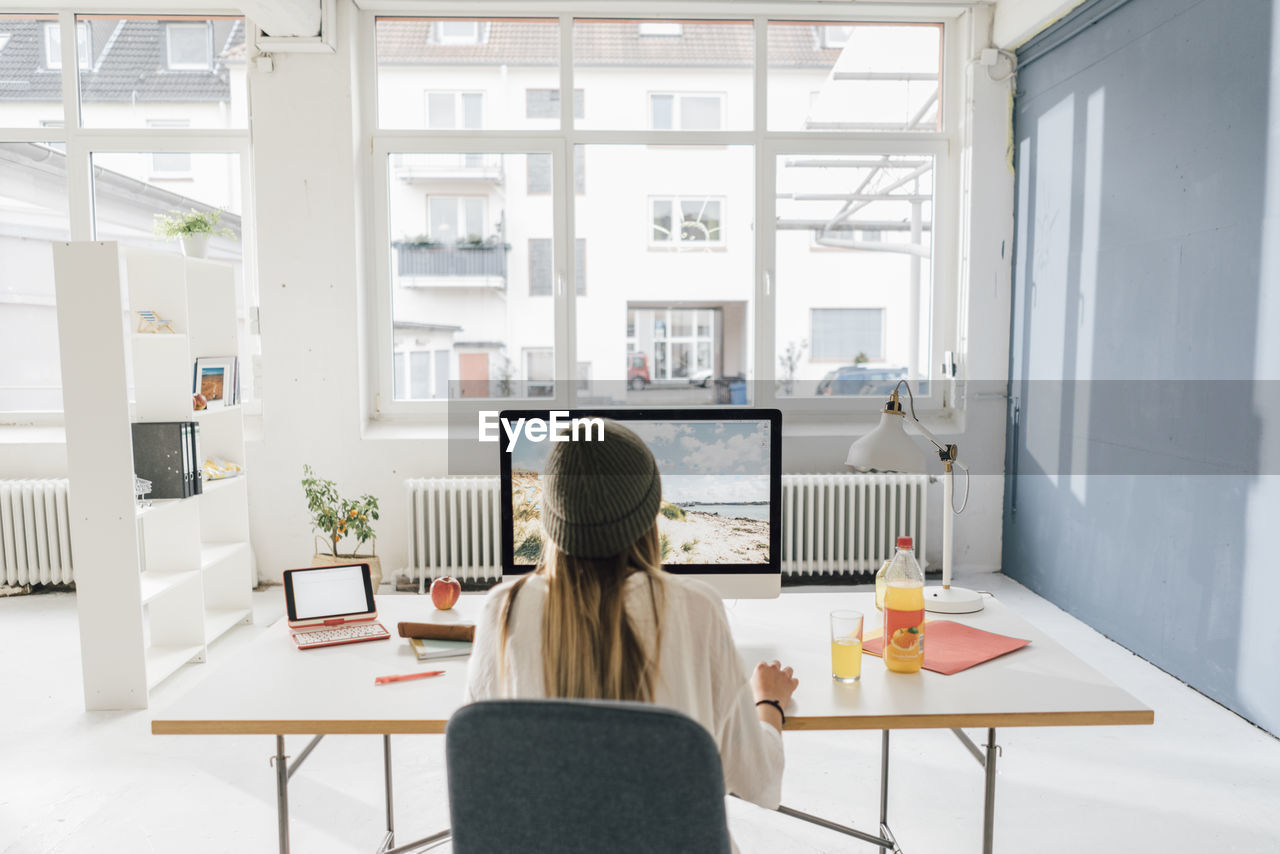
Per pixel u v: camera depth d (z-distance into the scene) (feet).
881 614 5.88
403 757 8.08
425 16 13.52
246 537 11.94
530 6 13.24
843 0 13.11
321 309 13.24
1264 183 8.16
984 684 4.65
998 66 13.41
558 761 2.85
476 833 2.97
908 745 8.25
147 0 13.17
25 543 13.11
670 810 2.83
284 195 13.09
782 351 14.25
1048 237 12.52
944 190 14.11
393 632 5.62
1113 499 10.87
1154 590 10.03
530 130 13.67
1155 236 9.94
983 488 14.06
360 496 13.51
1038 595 12.93
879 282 14.24
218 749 8.21
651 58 13.73
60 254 8.82
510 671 3.34
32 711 9.06
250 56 12.88
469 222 13.88
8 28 13.52
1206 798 7.16
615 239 13.94
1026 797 7.23
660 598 3.35
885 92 14.02
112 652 9.04
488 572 13.33
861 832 6.29
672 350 14.19
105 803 7.21
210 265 11.45
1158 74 9.84
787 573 13.75
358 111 13.33
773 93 13.84
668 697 3.28
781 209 14.03
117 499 8.95
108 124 13.65
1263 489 8.23
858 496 13.69
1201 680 9.23
